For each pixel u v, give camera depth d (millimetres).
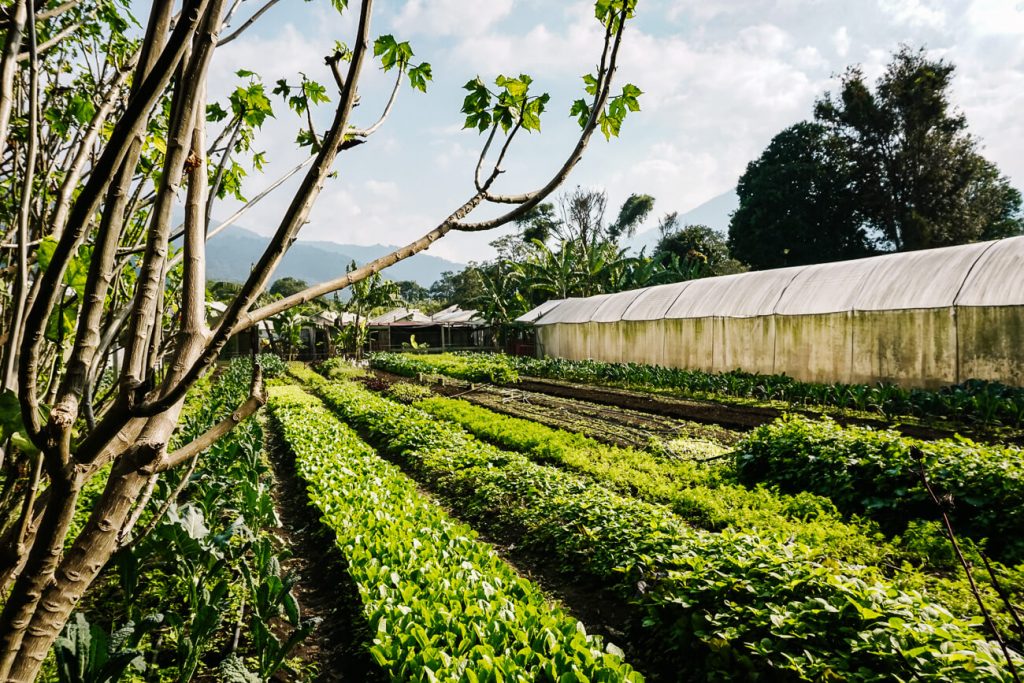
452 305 60594
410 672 3617
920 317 15047
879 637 3506
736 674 3961
